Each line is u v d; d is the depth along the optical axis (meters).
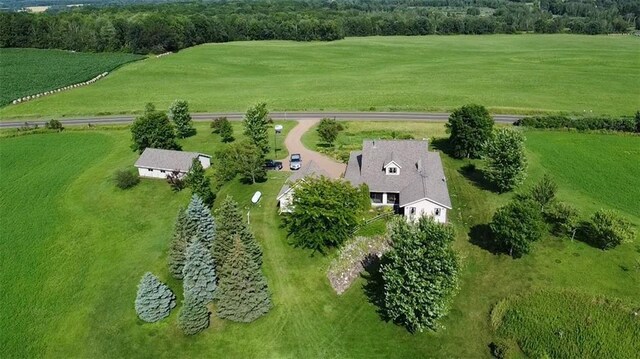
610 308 53.91
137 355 49.03
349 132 108.75
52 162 94.81
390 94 142.25
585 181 82.38
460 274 54.88
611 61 188.38
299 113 124.69
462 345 50.62
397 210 72.88
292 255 62.28
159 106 134.00
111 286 58.50
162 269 61.19
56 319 53.84
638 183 81.44
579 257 62.09
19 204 77.81
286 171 87.12
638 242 64.44
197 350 49.56
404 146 77.50
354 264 61.00
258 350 49.50
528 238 60.44
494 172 78.25
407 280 50.59
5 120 123.25
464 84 155.25
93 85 160.88
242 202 75.44
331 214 59.28
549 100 134.62
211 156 94.00
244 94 147.25
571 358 48.81
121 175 81.94
